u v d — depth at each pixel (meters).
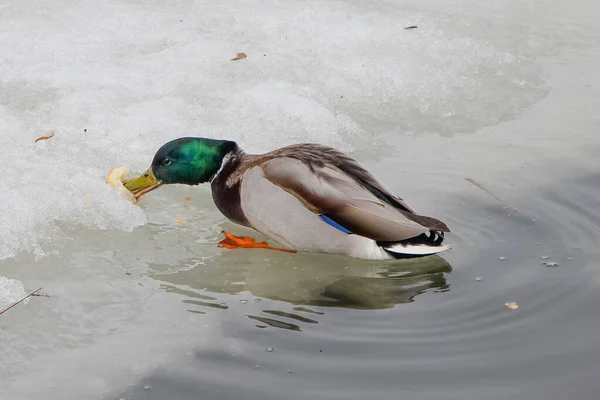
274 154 7.66
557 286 7.05
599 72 11.17
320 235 7.30
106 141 8.92
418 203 8.29
